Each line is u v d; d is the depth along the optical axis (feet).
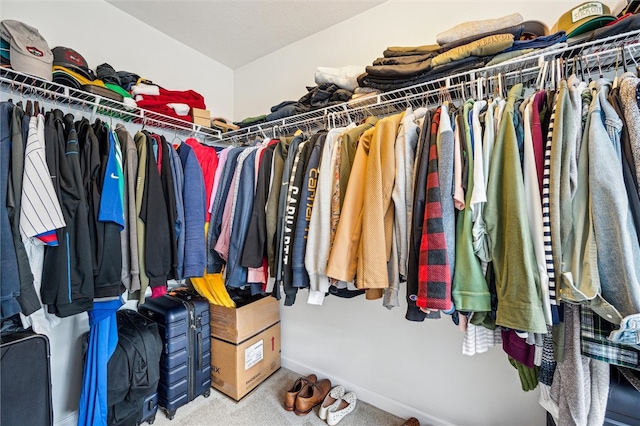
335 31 6.02
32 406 3.38
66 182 3.32
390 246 3.12
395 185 3.10
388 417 4.99
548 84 3.19
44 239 3.09
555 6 3.95
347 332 5.62
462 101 3.69
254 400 5.42
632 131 2.19
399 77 3.96
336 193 3.56
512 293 2.31
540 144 2.46
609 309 2.06
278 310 6.48
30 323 3.51
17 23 3.57
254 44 6.77
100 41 5.24
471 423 4.38
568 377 2.43
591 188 2.18
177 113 5.52
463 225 2.63
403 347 4.97
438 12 4.85
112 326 4.25
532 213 2.38
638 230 2.12
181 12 5.66
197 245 4.49
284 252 3.71
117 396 4.20
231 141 7.30
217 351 5.67
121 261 3.72
